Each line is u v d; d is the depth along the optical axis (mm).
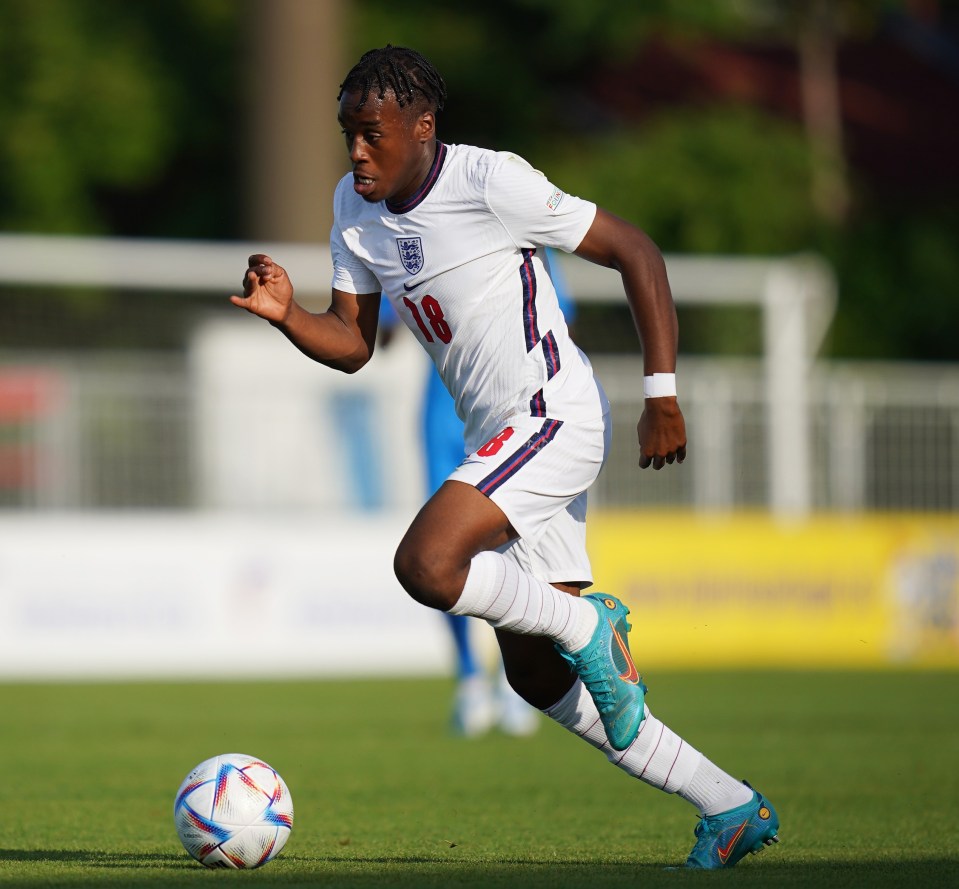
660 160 91562
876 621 55156
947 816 21891
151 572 49125
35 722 36781
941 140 107500
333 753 30578
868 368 77562
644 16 97562
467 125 97625
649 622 52906
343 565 50656
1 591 47938
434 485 31750
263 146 64000
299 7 63594
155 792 24953
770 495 55625
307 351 17219
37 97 87500
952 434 56656
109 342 60125
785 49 110125
